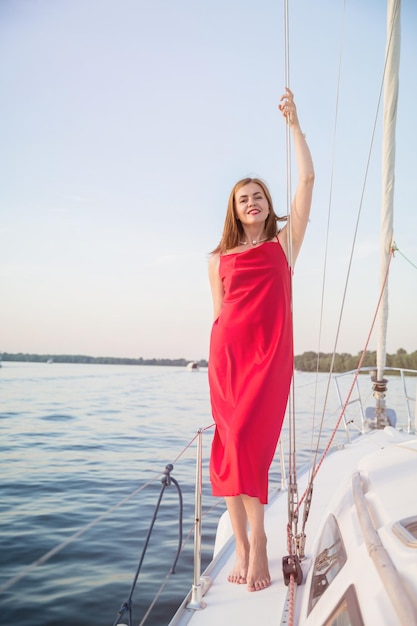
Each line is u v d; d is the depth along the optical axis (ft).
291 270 7.67
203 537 20.20
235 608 6.81
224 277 8.73
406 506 5.47
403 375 17.69
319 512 9.95
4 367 271.69
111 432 52.75
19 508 24.54
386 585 3.91
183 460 37.76
